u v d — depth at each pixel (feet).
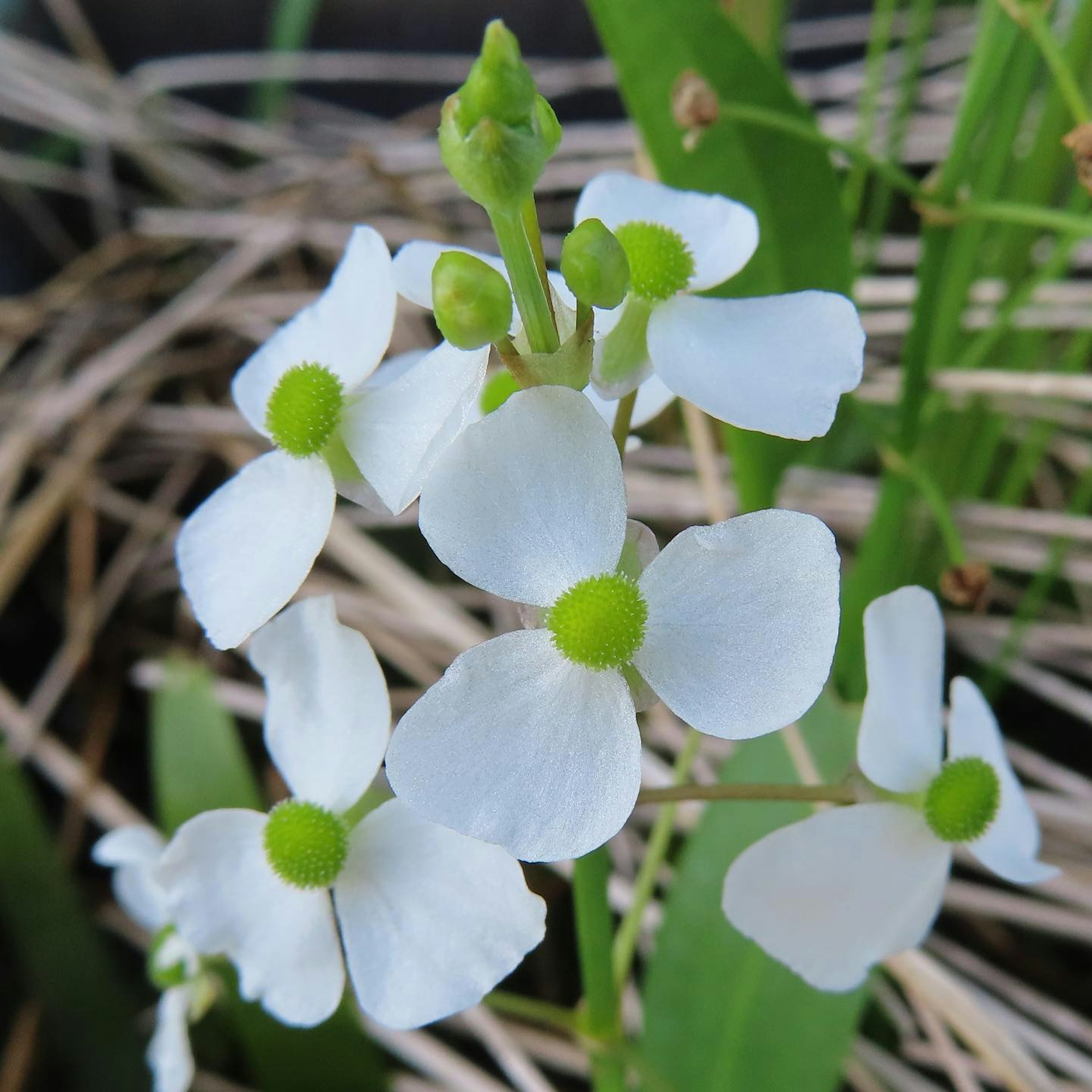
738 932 0.43
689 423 0.58
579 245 0.30
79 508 0.75
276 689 0.37
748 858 0.35
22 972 0.58
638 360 0.35
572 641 0.31
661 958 0.46
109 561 0.76
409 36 1.00
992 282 0.67
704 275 0.37
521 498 0.31
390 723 0.36
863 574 0.53
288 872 0.35
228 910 0.36
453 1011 0.34
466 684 0.31
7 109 0.93
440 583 0.72
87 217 0.95
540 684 0.31
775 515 0.31
